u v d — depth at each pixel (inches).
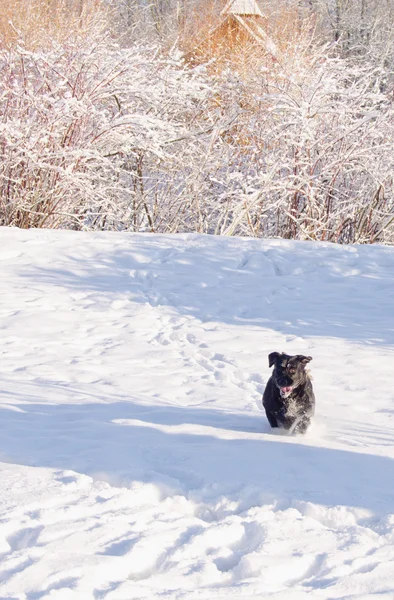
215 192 742.5
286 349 363.6
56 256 531.2
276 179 711.7
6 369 321.4
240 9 1031.0
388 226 715.4
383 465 210.8
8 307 420.8
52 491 178.7
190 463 205.0
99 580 139.6
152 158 736.3
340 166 683.4
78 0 871.7
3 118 653.9
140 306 436.8
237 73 751.1
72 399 279.0
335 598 138.8
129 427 240.4
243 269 518.6
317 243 581.0
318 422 264.7
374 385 312.5
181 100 740.0
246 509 179.8
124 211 733.3
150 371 327.0
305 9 1264.8
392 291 468.4
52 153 639.8
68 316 411.5
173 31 1241.4
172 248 559.5
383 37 1465.3
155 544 155.6
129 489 185.6
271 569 147.5
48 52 684.1
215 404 282.7
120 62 682.2
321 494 185.9
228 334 387.9
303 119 669.9
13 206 658.8
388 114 695.1
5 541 152.8
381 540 163.6
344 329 396.2
